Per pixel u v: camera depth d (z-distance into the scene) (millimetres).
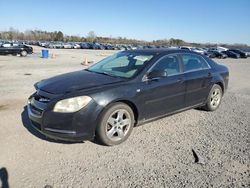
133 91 4402
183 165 3744
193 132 5023
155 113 4887
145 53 5266
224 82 6590
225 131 5125
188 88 5461
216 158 3975
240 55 44375
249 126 5461
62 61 21250
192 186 3242
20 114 5734
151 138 4668
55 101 3930
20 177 3340
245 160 3938
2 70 13617
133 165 3707
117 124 4309
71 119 3885
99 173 3482
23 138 4480
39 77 11289
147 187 3203
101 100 4031
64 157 3879
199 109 6594
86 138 4035
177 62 5391
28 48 27875
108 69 5180
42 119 3994
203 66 6074
